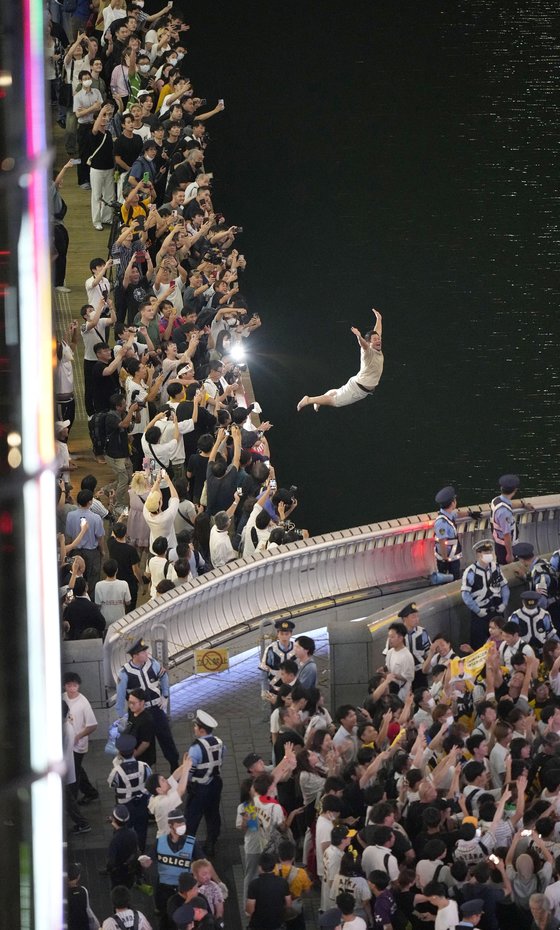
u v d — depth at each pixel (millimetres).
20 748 9781
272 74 119625
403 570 51406
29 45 9695
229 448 52344
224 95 117375
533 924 30141
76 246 73125
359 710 36500
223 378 57094
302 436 88875
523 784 32312
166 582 45375
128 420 53344
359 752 34156
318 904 35000
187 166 67875
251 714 43625
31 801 9727
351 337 96312
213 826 36781
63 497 46469
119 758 34469
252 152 112688
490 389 91625
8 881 9734
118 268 61719
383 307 98812
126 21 76500
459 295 99625
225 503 50125
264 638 43125
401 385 92062
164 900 32312
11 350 9750
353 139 114000
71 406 56969
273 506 49812
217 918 30781
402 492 84312
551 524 53906
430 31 125188
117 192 72625
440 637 40281
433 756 35625
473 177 110188
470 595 45000
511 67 121500
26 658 9797
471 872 30656
